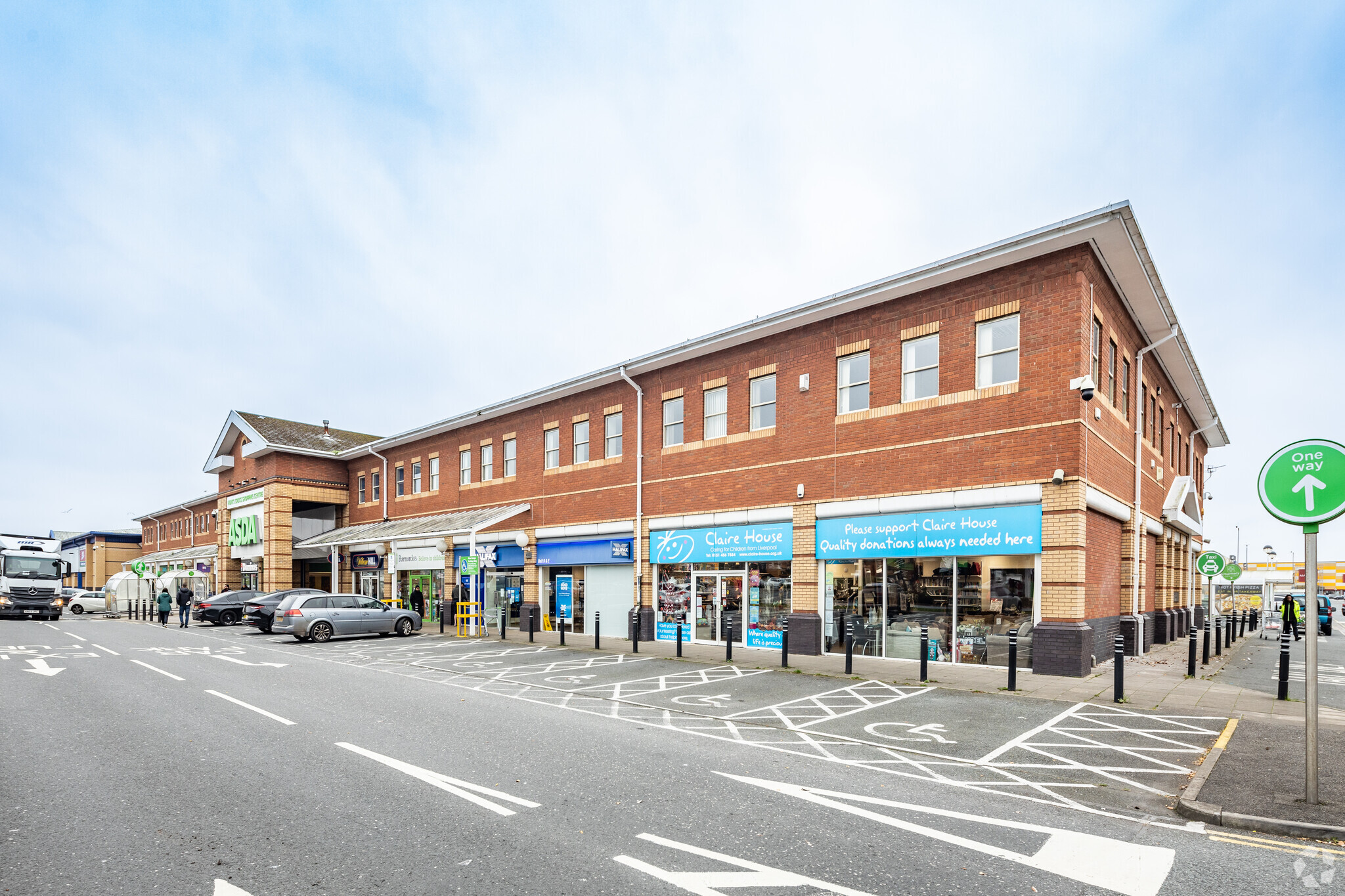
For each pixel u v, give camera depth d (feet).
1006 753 26.81
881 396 53.52
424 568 96.58
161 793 21.24
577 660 55.42
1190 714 33.09
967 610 48.78
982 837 18.03
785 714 34.45
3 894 14.61
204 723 31.01
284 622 73.72
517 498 85.61
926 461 50.55
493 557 77.15
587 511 76.33
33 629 92.58
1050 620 44.50
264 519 120.57
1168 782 23.04
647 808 19.99
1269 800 20.29
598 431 76.18
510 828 18.31
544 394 80.23
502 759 25.25
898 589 52.34
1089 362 45.57
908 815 19.63
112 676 45.91
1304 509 19.99
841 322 56.34
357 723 31.32
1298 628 80.64
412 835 17.84
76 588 216.13
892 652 52.19
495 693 40.11
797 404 58.59
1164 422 73.82
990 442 47.65
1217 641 58.13
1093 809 20.42
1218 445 114.21
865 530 53.36
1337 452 19.51
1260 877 15.76
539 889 14.82
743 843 17.46
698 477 65.57
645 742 28.32
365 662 54.75
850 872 15.78
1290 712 33.55
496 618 87.86
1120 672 36.01
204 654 60.44
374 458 116.67
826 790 22.00
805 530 56.90
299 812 19.53
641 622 68.74
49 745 27.14
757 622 61.16
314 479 121.49
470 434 94.43
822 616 56.03
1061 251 45.70
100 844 17.33
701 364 66.49
